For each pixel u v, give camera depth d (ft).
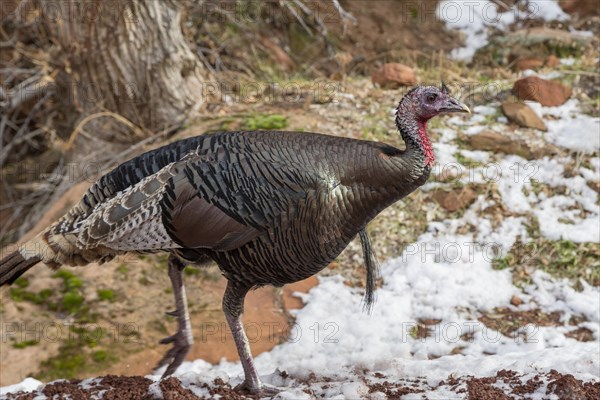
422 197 38.04
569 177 38.63
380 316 33.30
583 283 34.94
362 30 52.26
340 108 42.73
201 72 45.55
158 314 33.30
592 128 40.04
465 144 40.34
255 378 24.16
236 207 23.13
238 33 52.44
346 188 23.50
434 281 34.96
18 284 34.47
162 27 42.80
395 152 24.47
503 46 49.16
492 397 22.58
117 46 42.70
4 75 52.49
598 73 44.70
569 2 53.36
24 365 31.09
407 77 45.09
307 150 23.44
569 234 36.37
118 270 35.01
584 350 27.84
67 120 49.52
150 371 31.12
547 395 22.43
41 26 50.39
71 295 33.91
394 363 26.91
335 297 34.24
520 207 37.63
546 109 42.11
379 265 35.76
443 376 25.35
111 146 44.50
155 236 23.66
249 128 40.96
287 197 23.07
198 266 25.57
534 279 35.14
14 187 50.31
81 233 23.76
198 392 23.84
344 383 24.36
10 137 53.31
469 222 37.29
